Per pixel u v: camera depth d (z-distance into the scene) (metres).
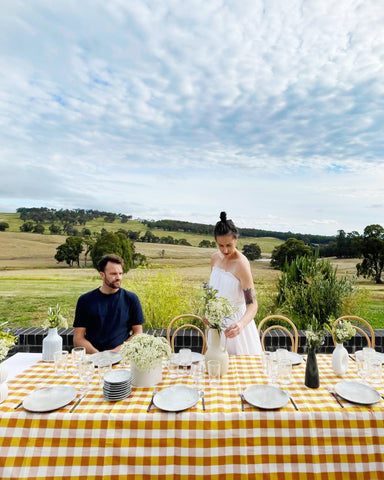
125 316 2.91
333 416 1.61
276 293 5.59
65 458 1.55
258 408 1.67
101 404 1.72
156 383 2.01
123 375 1.94
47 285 8.08
